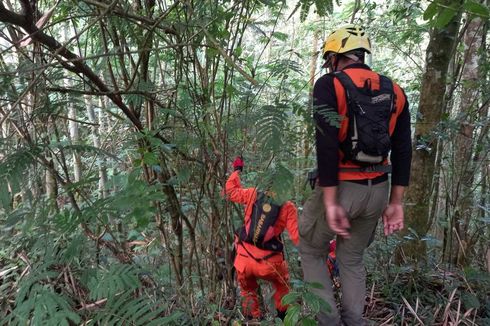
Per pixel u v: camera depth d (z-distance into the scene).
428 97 3.03
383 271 2.69
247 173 2.13
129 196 1.09
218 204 2.09
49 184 1.70
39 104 1.42
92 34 1.78
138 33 1.73
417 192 3.05
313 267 1.97
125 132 2.53
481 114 3.02
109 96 1.56
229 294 2.30
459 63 3.43
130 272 1.17
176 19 1.76
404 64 6.34
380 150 1.61
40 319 0.98
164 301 1.91
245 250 2.24
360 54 1.74
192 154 1.95
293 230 2.16
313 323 1.41
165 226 2.36
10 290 1.95
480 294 2.49
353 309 1.90
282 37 2.16
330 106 1.56
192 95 1.77
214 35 1.64
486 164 3.11
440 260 3.18
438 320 2.33
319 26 5.64
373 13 4.35
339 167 1.69
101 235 1.73
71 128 3.30
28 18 1.08
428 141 2.90
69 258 1.10
